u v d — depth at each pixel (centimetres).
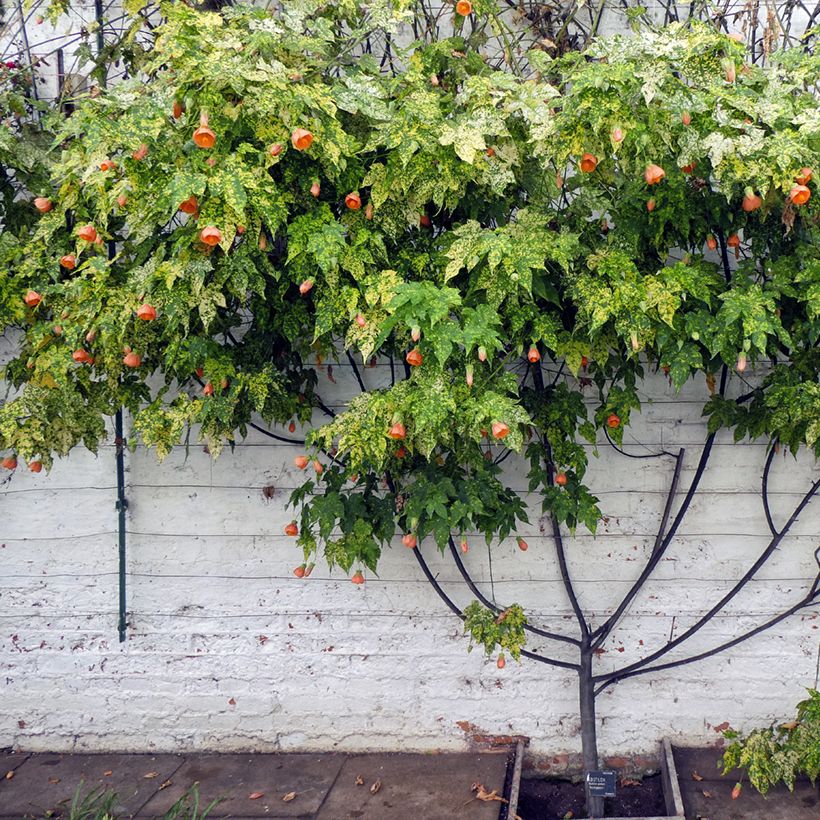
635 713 379
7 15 383
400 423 279
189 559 394
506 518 335
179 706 396
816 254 303
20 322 344
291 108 261
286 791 354
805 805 330
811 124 265
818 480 371
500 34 344
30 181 358
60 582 397
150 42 374
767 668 375
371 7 306
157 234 312
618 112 255
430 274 305
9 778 373
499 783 354
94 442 335
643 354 365
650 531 378
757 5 351
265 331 337
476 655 385
